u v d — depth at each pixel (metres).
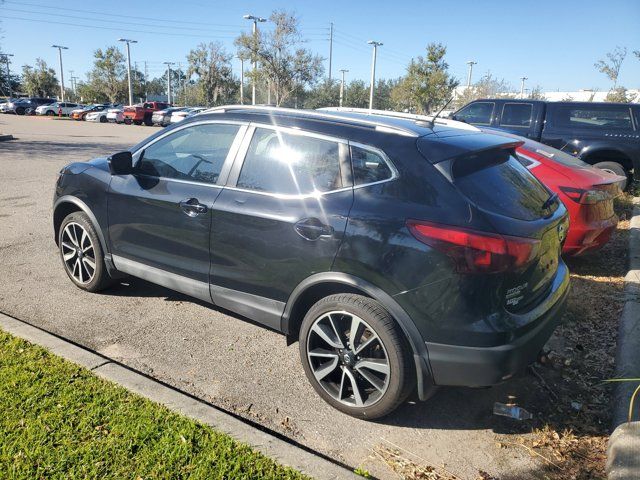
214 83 54.44
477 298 2.74
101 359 3.52
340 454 2.87
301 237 3.19
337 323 3.16
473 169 3.06
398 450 2.92
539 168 5.50
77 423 2.85
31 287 4.88
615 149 9.61
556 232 3.29
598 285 5.39
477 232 2.73
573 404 3.39
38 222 7.16
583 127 9.90
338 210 3.09
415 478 2.71
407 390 3.00
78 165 4.71
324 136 3.33
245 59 42.22
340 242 3.04
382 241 2.91
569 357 3.98
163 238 3.97
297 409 3.25
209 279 3.75
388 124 3.26
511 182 3.23
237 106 3.91
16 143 18.83
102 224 4.42
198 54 53.88
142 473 2.54
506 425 3.19
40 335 3.81
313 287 3.25
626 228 7.67
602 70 18.67
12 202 8.41
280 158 3.48
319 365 3.32
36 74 82.81
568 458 2.90
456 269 2.74
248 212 3.44
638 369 3.61
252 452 2.72
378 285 2.95
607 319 4.59
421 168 2.96
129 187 4.19
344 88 57.22
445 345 2.83
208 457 2.66
